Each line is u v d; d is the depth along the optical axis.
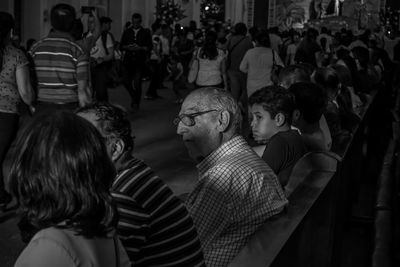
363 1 38.09
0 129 5.88
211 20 32.41
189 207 3.12
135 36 13.42
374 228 6.27
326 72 6.01
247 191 3.05
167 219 2.47
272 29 21.91
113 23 23.77
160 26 18.52
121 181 2.43
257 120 3.99
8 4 18.06
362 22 37.75
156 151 9.48
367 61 10.35
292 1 39.88
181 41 18.77
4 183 6.75
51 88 6.16
